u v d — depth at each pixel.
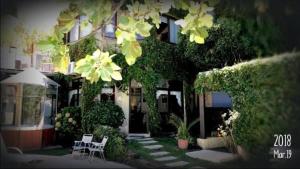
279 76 4.41
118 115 11.03
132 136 12.10
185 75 13.22
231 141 8.93
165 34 12.98
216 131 11.00
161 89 13.33
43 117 10.11
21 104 9.38
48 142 10.53
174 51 12.83
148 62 12.07
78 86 12.59
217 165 7.32
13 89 9.33
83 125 10.79
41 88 10.16
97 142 9.33
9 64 9.42
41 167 6.86
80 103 11.76
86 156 8.87
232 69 7.64
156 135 12.31
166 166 7.55
